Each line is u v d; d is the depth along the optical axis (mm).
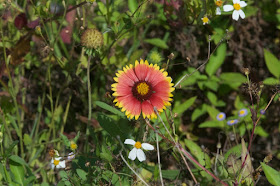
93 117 854
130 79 640
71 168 709
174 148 697
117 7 864
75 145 691
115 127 697
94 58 841
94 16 858
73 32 842
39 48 864
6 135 790
